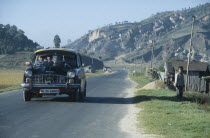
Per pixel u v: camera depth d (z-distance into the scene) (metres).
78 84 12.95
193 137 6.76
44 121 8.46
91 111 10.65
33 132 7.04
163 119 9.01
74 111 10.49
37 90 12.70
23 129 7.34
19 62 197.88
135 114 10.27
